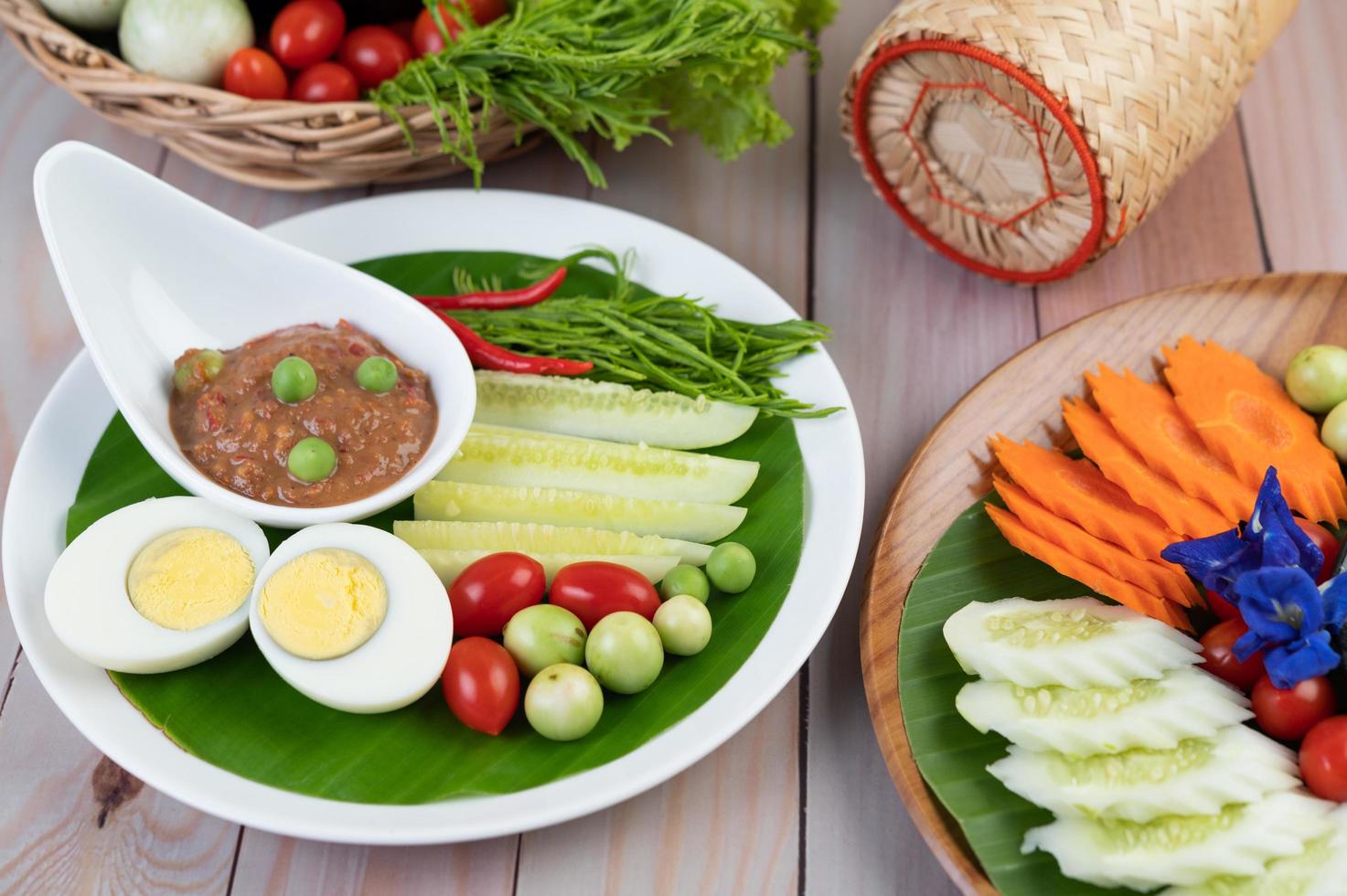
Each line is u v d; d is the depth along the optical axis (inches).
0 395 25.9
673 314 25.5
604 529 23.3
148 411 22.9
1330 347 24.6
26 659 23.0
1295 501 23.4
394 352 24.3
